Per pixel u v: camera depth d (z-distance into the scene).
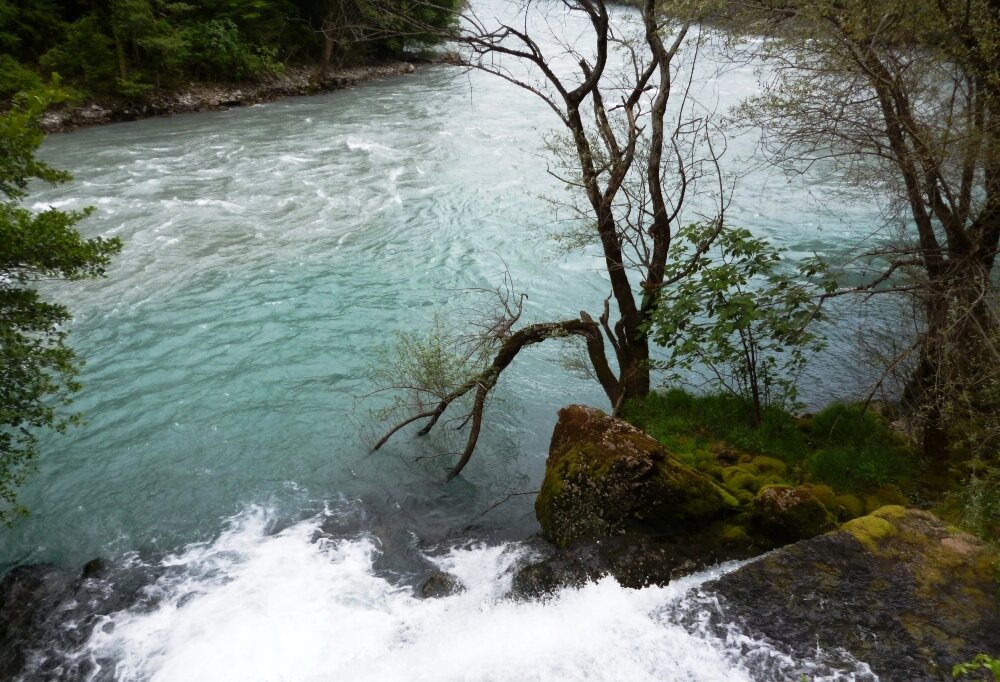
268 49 34.97
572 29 42.69
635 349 9.37
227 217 18.78
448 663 5.57
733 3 7.27
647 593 5.99
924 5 6.59
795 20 7.25
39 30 28.33
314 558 7.52
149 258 16.00
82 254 6.69
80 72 28.73
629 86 9.46
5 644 6.51
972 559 5.64
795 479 7.69
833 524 6.52
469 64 8.39
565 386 11.30
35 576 7.34
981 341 6.68
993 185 6.86
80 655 6.30
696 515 6.81
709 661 5.11
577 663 5.26
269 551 7.66
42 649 6.41
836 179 19.14
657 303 8.56
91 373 11.53
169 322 13.25
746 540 6.64
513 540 7.73
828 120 7.32
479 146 26.19
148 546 7.86
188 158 23.86
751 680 4.90
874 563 5.70
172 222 18.20
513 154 25.14
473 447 8.82
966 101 6.79
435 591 6.78
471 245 17.31
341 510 8.43
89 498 8.69
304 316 13.63
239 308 13.88
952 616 5.18
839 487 7.46
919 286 7.06
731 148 23.06
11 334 6.55
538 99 33.59
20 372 6.77
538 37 39.53
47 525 8.23
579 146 8.47
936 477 7.54
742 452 8.30
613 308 14.13
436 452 9.60
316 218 18.95
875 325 11.52
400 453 9.59
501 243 17.42
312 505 8.55
